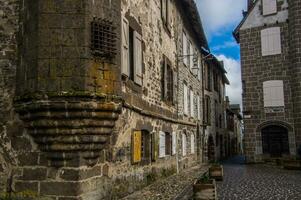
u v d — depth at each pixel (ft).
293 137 81.46
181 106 64.44
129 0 37.35
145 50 43.21
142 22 42.19
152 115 44.34
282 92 83.61
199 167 71.67
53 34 26.68
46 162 26.91
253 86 86.43
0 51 28.81
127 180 35.14
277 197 35.73
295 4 81.76
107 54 28.30
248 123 86.07
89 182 27.50
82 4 27.25
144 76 42.27
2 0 29.30
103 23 28.40
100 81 27.58
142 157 42.37
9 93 28.35
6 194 27.25
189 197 35.04
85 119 26.30
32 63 26.73
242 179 52.49
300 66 80.59
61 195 26.35
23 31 28.30
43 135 26.45
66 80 26.25
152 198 34.09
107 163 30.32
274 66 84.84
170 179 49.47
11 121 28.02
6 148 27.89
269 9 86.53
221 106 121.19
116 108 28.04
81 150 26.73
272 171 66.44
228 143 138.31
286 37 84.48
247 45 87.92
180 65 64.80
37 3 27.09
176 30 62.28
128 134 35.58
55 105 25.66
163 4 53.31
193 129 76.02
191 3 63.82
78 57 26.61
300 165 69.26
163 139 50.47
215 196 30.68
